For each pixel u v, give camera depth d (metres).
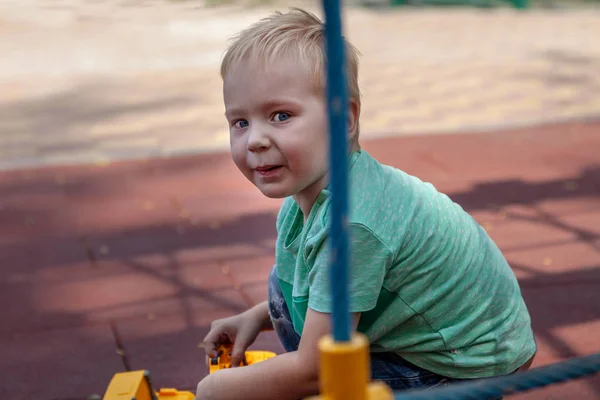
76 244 4.32
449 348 1.91
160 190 5.30
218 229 4.48
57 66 10.28
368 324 1.89
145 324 3.30
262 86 1.77
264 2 14.59
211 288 3.65
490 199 4.80
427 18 14.22
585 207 4.59
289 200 2.07
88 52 11.14
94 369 2.94
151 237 4.38
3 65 10.42
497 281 1.98
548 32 12.20
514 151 5.91
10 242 4.38
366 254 1.77
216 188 5.30
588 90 8.06
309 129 1.78
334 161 0.95
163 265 3.96
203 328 3.24
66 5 14.09
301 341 1.78
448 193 4.95
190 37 11.97
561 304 3.31
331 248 0.95
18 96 8.63
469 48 10.87
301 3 14.48
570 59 9.87
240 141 1.83
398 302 1.87
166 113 7.66
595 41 11.21
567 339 3.01
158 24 13.23
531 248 3.97
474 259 1.93
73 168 5.90
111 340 3.17
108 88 8.95
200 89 8.74
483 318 1.94
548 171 5.36
